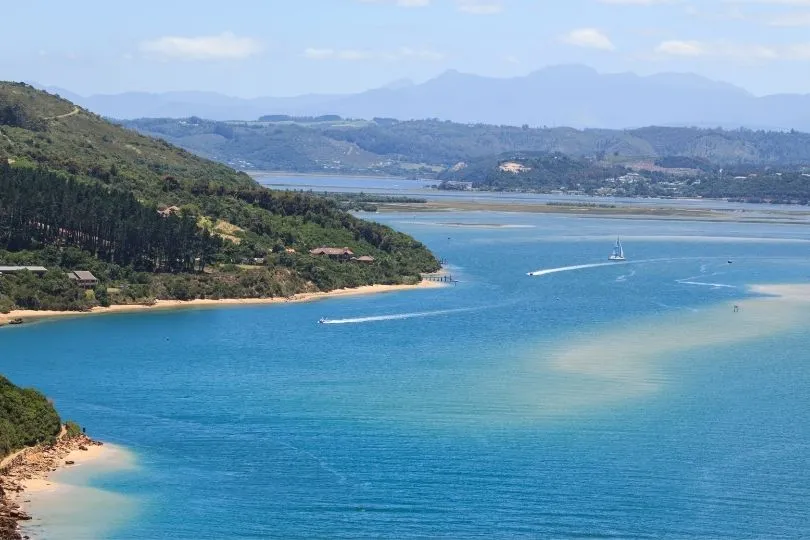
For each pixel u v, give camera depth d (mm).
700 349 195500
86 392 160500
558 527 110875
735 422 146625
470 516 113188
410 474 124875
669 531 110188
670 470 127125
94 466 126312
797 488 122125
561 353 191000
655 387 165500
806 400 158625
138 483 121188
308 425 143375
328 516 112812
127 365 179000
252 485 121125
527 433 140375
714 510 115688
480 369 176875
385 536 108250
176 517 111875
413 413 149125
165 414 148375
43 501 115062
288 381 167750
